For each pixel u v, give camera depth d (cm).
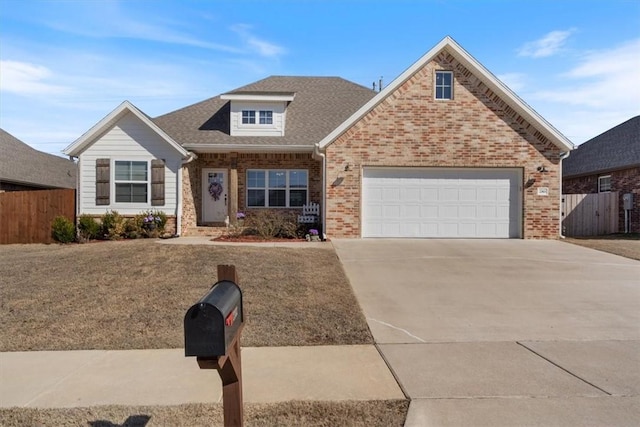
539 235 1465
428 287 854
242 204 1753
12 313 680
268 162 1758
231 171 1727
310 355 538
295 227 1476
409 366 502
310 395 430
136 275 880
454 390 438
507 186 1482
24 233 1544
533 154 1466
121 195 1588
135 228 1517
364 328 636
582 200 1827
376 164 1448
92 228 1483
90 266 953
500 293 817
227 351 283
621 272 976
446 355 537
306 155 1755
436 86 1463
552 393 430
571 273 966
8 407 407
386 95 1448
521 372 482
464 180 1478
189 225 1670
